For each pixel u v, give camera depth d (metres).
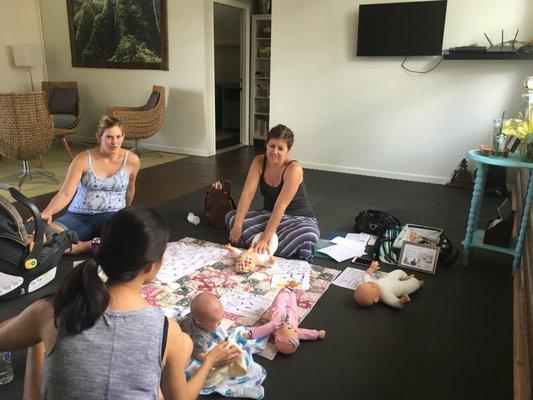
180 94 6.05
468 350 1.91
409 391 1.67
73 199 2.96
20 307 2.16
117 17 6.16
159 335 0.95
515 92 4.29
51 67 6.90
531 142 2.44
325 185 4.64
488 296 2.37
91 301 0.88
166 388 1.05
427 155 4.78
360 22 4.64
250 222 2.85
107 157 2.79
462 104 4.52
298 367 1.78
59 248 2.35
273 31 5.20
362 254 2.81
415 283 2.37
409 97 4.72
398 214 3.74
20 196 2.14
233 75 8.10
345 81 4.98
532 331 1.76
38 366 1.14
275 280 2.42
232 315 2.08
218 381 1.62
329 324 2.08
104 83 6.58
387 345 1.94
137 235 0.92
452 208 3.92
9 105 4.18
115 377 0.89
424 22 4.37
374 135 4.98
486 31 4.26
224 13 6.68
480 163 2.59
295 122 5.36
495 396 1.65
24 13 6.55
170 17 5.83
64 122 6.06
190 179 4.80
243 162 5.72
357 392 1.65
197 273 2.48
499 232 2.67
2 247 2.12
